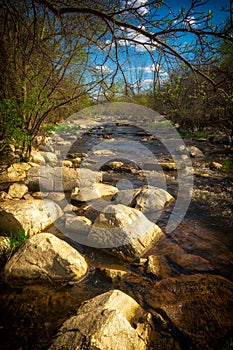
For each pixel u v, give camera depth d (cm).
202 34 341
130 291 294
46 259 310
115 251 361
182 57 371
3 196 498
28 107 658
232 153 1068
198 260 356
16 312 262
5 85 635
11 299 277
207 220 477
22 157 760
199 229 443
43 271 303
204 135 1460
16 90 650
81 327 219
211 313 267
